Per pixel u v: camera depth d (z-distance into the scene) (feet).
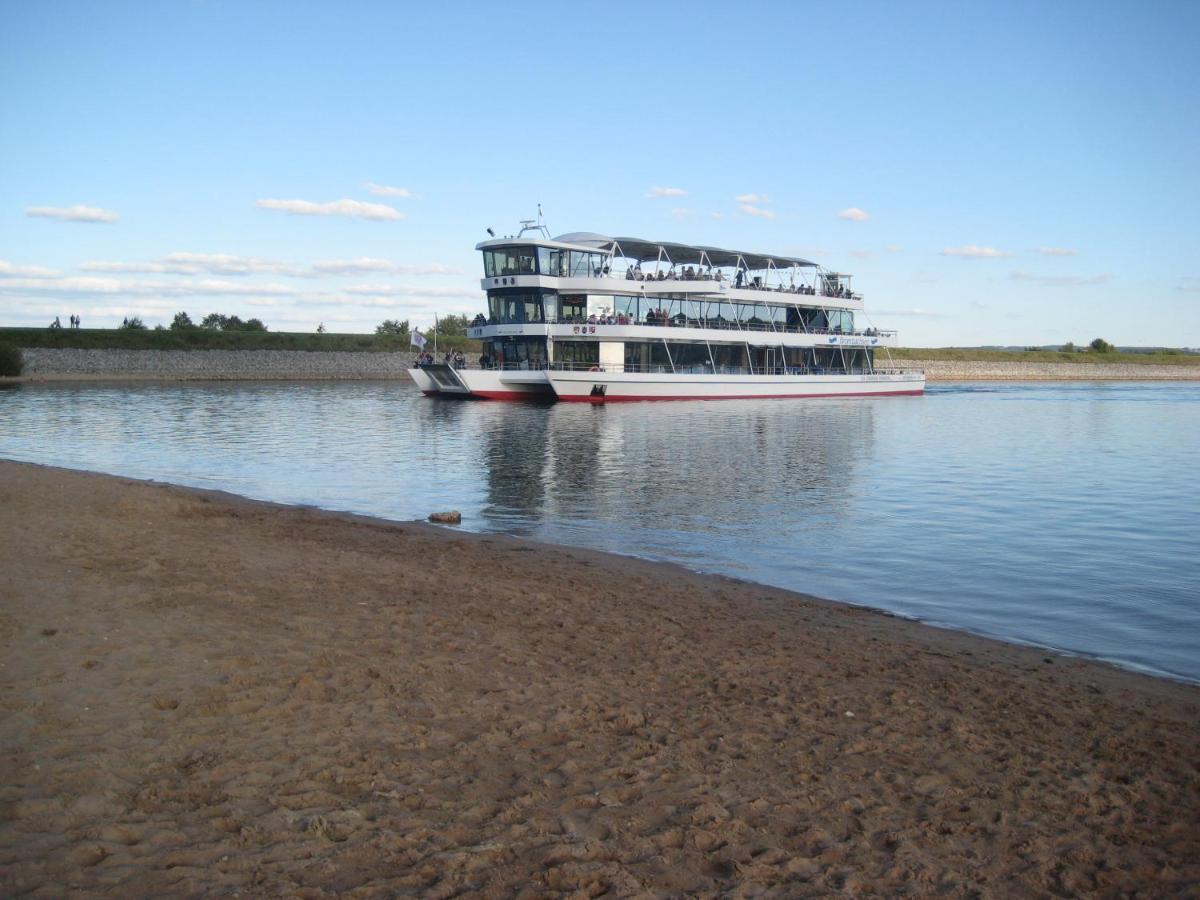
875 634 42.50
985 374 496.23
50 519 54.85
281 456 119.14
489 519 75.61
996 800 24.11
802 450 133.59
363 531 63.31
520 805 21.58
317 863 18.17
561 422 178.60
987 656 39.63
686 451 130.41
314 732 24.82
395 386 316.81
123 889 16.69
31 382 300.61
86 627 31.91
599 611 42.88
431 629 36.52
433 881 17.98
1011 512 81.97
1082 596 52.75
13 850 17.65
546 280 221.25
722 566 59.06
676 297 237.45
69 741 22.65
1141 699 34.22
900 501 87.76
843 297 275.39
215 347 355.77
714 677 33.40
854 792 23.95
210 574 42.57
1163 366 540.93
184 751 22.81
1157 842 22.20
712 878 19.11
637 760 24.99
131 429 155.02
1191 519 78.79
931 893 19.19
